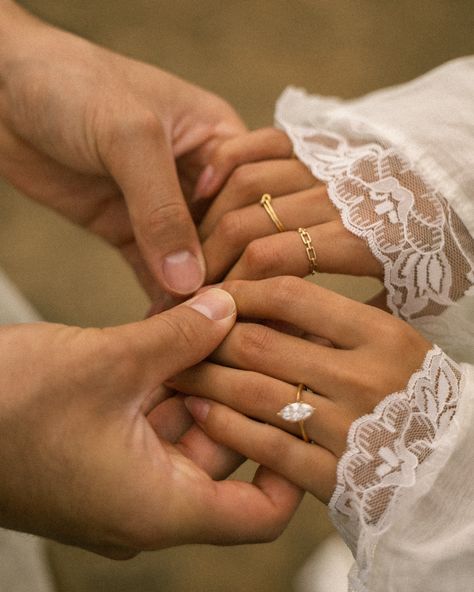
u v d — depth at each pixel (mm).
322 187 461
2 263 770
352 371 426
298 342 434
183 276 472
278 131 489
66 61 500
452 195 442
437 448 415
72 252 777
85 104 493
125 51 864
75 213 542
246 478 677
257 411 434
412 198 443
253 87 848
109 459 411
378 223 444
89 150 500
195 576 673
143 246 483
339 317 432
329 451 428
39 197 537
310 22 884
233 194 479
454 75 479
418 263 441
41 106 500
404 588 408
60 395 406
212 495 422
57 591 566
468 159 445
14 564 493
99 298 759
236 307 443
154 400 454
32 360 407
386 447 418
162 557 677
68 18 875
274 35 876
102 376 408
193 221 511
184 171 531
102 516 417
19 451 408
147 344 413
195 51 865
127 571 673
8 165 532
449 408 418
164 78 516
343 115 475
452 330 449
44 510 420
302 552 677
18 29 509
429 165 448
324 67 860
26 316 537
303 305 435
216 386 438
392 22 884
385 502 416
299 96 503
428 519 413
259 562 675
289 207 461
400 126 458
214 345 432
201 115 522
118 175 488
